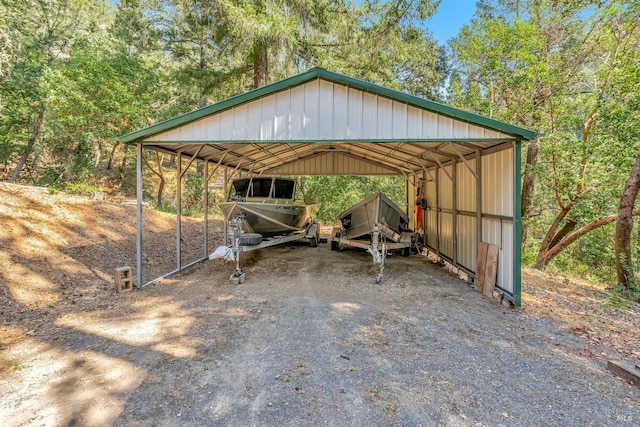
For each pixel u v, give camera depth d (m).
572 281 8.14
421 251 9.99
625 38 9.22
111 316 4.68
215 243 10.73
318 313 4.86
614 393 2.93
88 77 11.30
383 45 11.98
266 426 2.49
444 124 5.11
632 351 3.76
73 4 17.58
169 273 6.94
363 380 3.11
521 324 4.53
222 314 4.79
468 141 5.08
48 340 3.89
